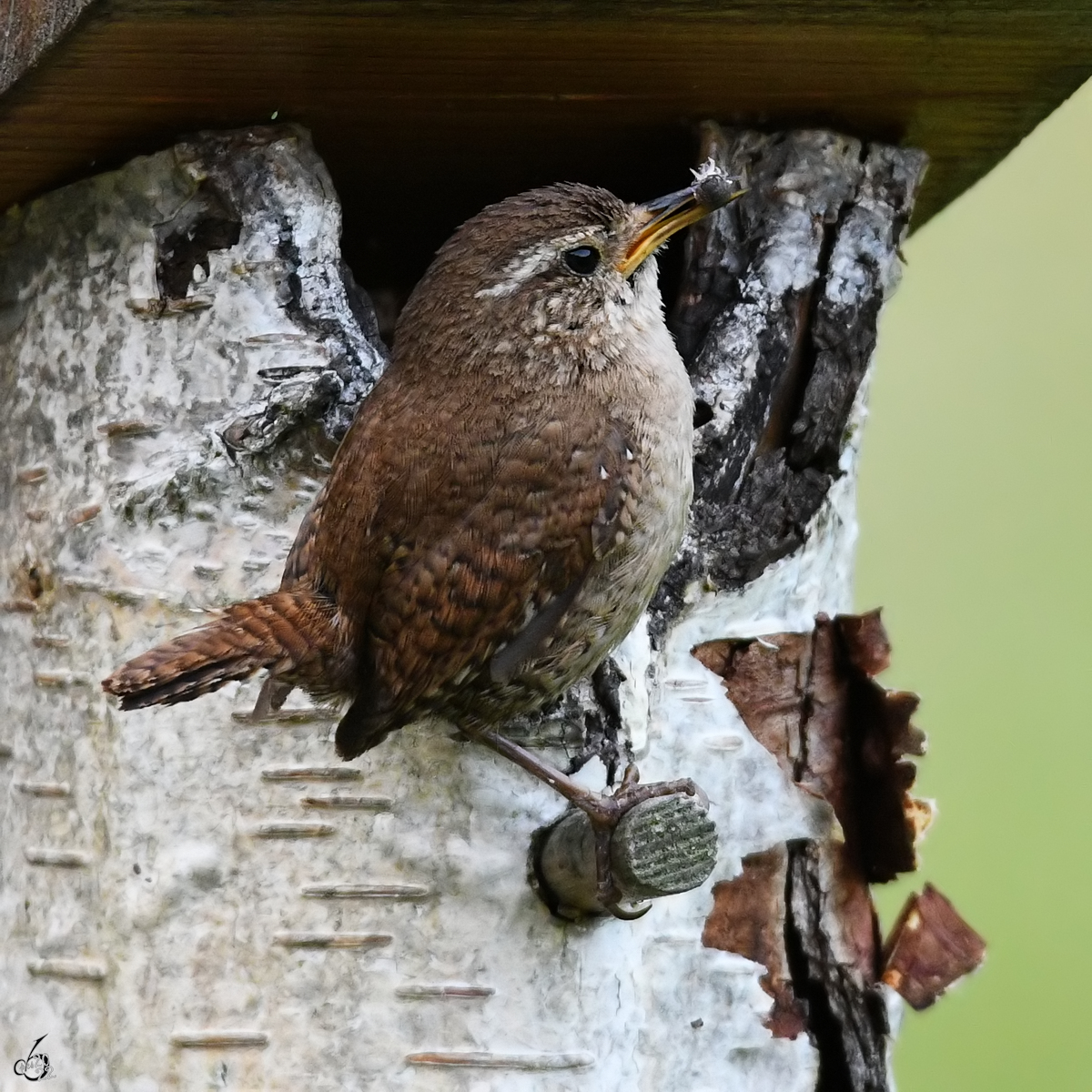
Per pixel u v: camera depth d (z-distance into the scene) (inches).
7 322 299.7
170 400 278.1
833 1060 294.4
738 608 292.0
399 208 329.4
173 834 262.5
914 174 305.6
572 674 253.1
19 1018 269.1
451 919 259.1
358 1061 256.5
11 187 296.0
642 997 277.0
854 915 299.4
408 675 240.4
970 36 267.6
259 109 281.0
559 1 253.3
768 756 294.4
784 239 297.0
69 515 279.6
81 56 259.9
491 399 252.4
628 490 249.4
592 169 313.9
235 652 231.5
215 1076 257.0
